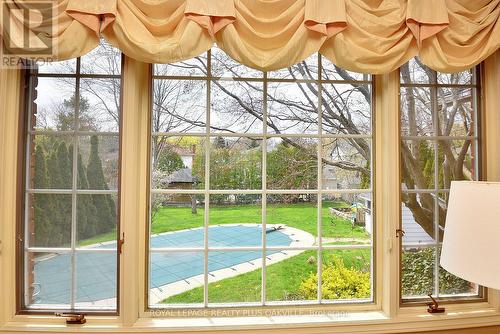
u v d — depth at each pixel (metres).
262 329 1.09
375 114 1.24
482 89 1.26
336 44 1.05
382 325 1.13
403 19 1.06
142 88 1.18
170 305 1.18
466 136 1.27
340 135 1.25
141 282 1.15
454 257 0.78
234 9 1.02
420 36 1.07
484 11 1.11
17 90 1.12
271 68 1.04
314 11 1.03
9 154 1.10
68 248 1.14
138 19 1.01
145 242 1.16
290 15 1.05
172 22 1.02
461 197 0.78
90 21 0.98
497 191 0.71
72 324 1.08
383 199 1.21
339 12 1.03
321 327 1.11
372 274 1.23
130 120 1.11
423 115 1.25
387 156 1.19
